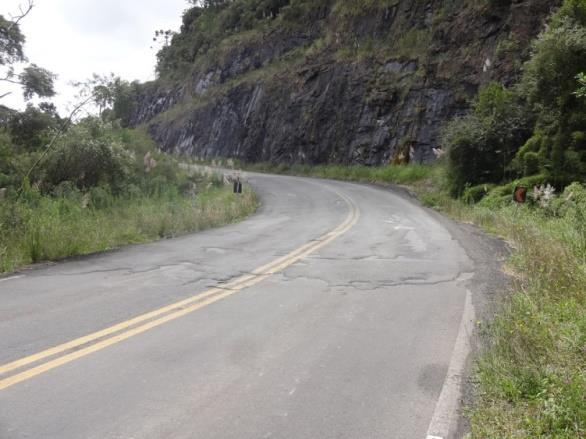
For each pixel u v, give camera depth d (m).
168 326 5.84
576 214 11.21
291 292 7.57
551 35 18.16
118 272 8.76
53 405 3.90
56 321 5.91
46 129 22.92
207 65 67.69
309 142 44.34
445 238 13.29
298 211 20.73
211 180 28.72
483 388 4.25
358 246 11.93
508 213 15.59
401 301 7.14
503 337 5.00
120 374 4.50
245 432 3.60
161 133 71.00
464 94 32.06
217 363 4.81
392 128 36.78
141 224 13.84
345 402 4.09
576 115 17.95
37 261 9.70
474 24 32.97
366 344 5.40
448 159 23.12
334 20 50.44
